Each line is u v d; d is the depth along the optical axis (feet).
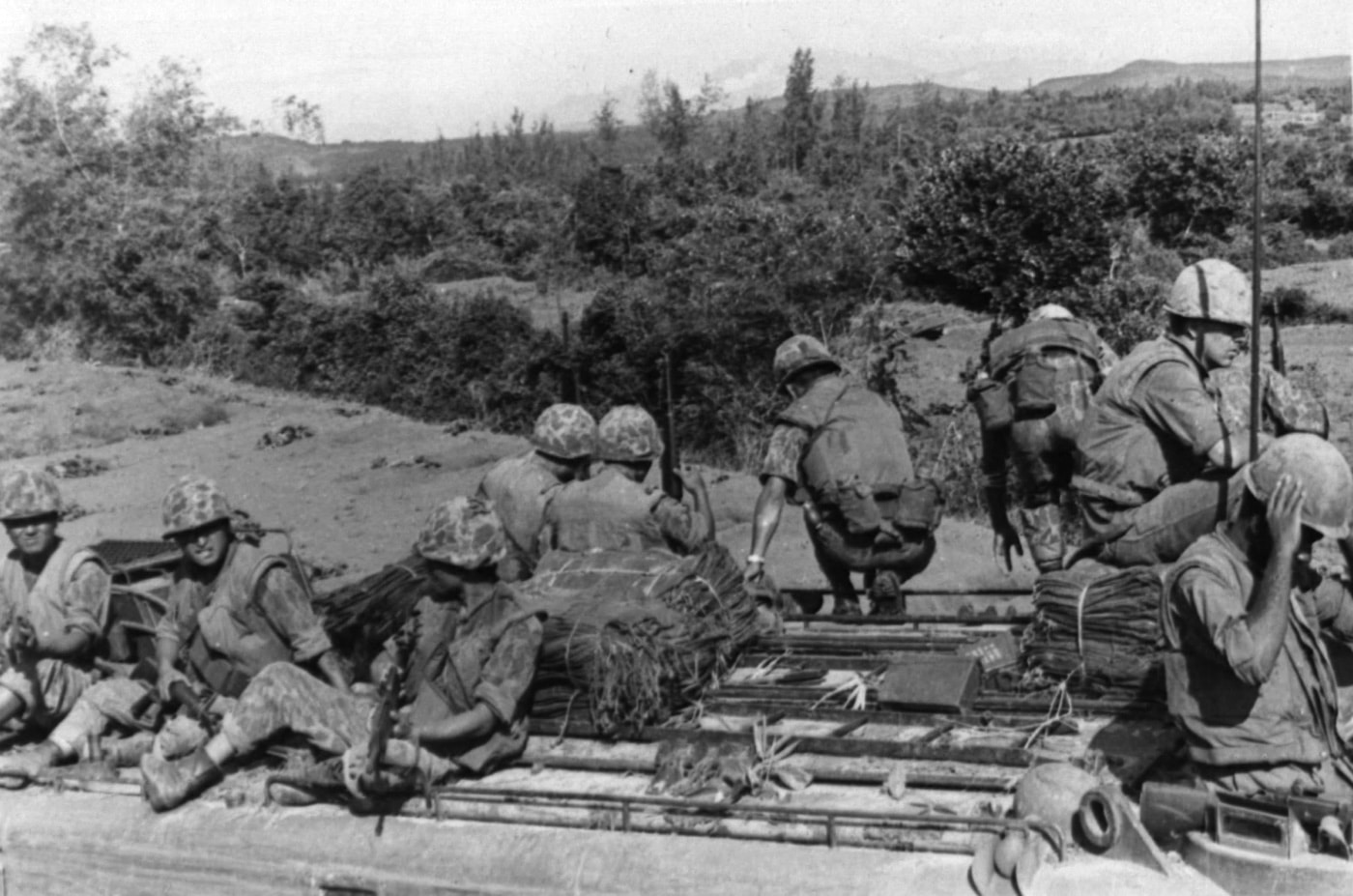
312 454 69.56
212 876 19.95
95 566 23.63
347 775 18.99
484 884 18.35
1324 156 135.95
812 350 29.48
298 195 156.04
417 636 23.73
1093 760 18.60
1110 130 172.65
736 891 17.19
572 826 18.54
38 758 22.34
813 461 28.48
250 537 22.25
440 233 157.07
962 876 16.43
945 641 23.94
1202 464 21.54
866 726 20.93
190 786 20.39
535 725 21.20
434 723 19.65
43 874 21.06
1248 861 15.66
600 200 137.08
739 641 23.72
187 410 80.69
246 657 21.54
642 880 17.63
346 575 48.75
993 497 27.89
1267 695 16.76
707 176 146.41
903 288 98.48
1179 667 17.07
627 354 74.23
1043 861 16.22
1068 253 91.97
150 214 104.37
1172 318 21.79
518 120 241.96
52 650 23.09
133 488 64.44
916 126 184.03
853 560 28.30
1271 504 16.31
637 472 25.44
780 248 75.56
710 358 72.49
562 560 24.09
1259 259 17.67
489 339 83.10
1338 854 15.58
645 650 20.86
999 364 26.81
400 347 86.07
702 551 24.25
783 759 19.58
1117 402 21.84
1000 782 18.38
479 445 70.18
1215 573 16.66
